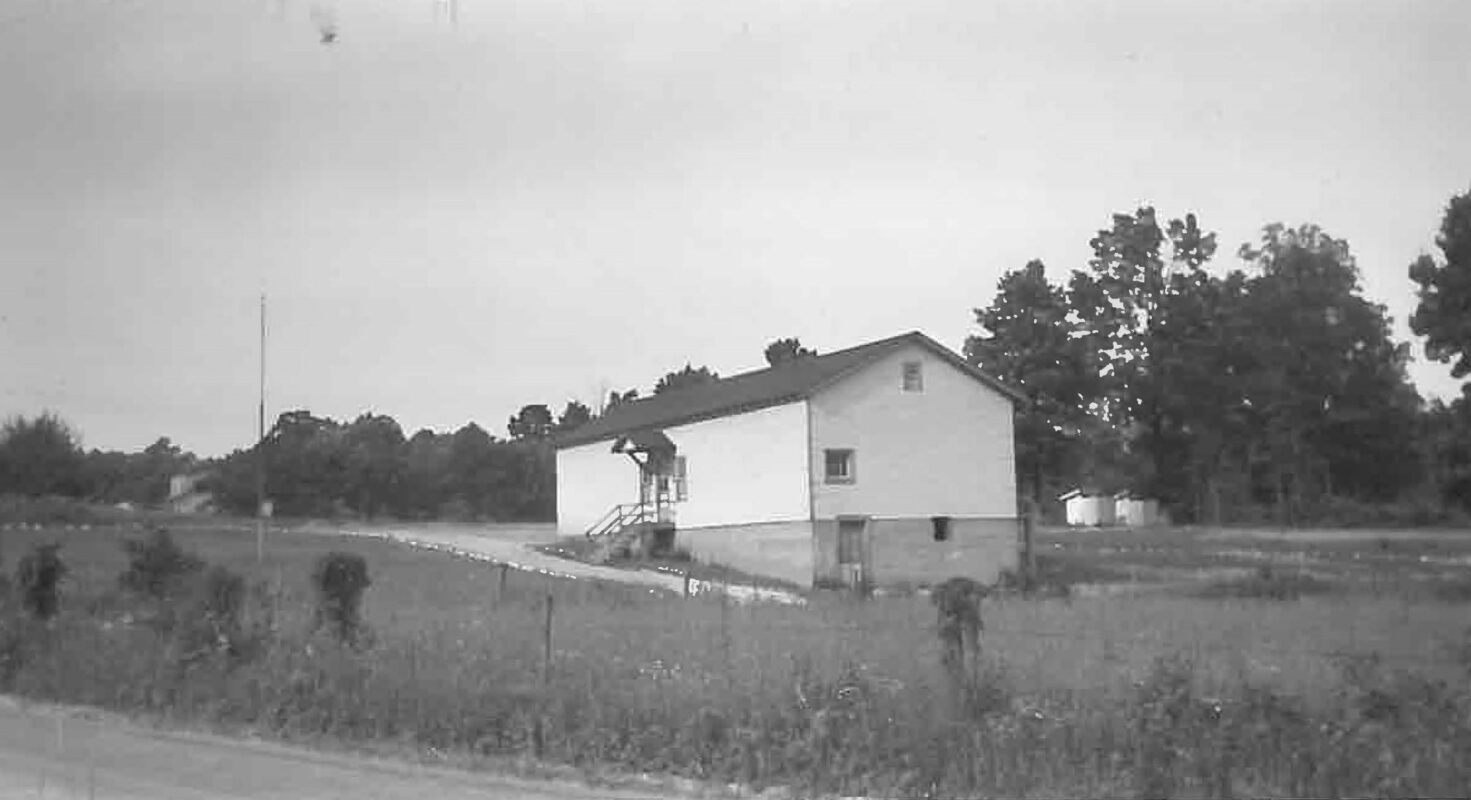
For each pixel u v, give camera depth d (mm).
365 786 13094
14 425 78812
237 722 16844
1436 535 69312
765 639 20328
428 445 99625
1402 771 10586
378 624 21062
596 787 12883
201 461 88125
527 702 14812
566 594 34938
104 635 20438
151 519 66375
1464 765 10523
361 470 92250
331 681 16344
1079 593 42125
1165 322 94250
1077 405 92438
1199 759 11141
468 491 96875
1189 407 93438
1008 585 48812
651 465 60719
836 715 12719
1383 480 93875
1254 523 85438
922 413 53438
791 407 52188
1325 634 22922
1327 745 10938
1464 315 61625
